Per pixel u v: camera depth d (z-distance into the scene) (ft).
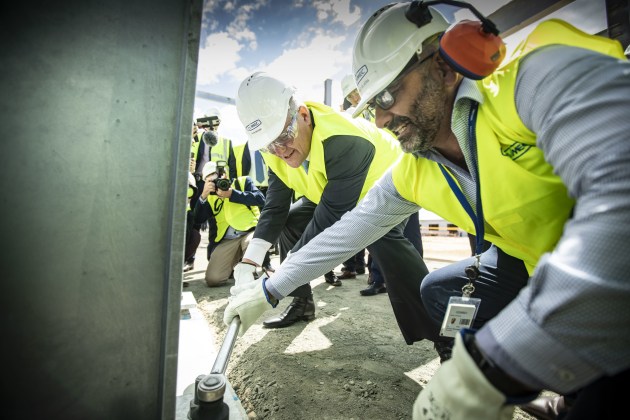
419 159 3.17
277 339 5.50
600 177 1.32
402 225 4.90
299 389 3.96
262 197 9.86
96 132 1.65
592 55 1.70
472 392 1.51
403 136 2.74
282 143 4.96
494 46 2.04
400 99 2.59
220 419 2.50
